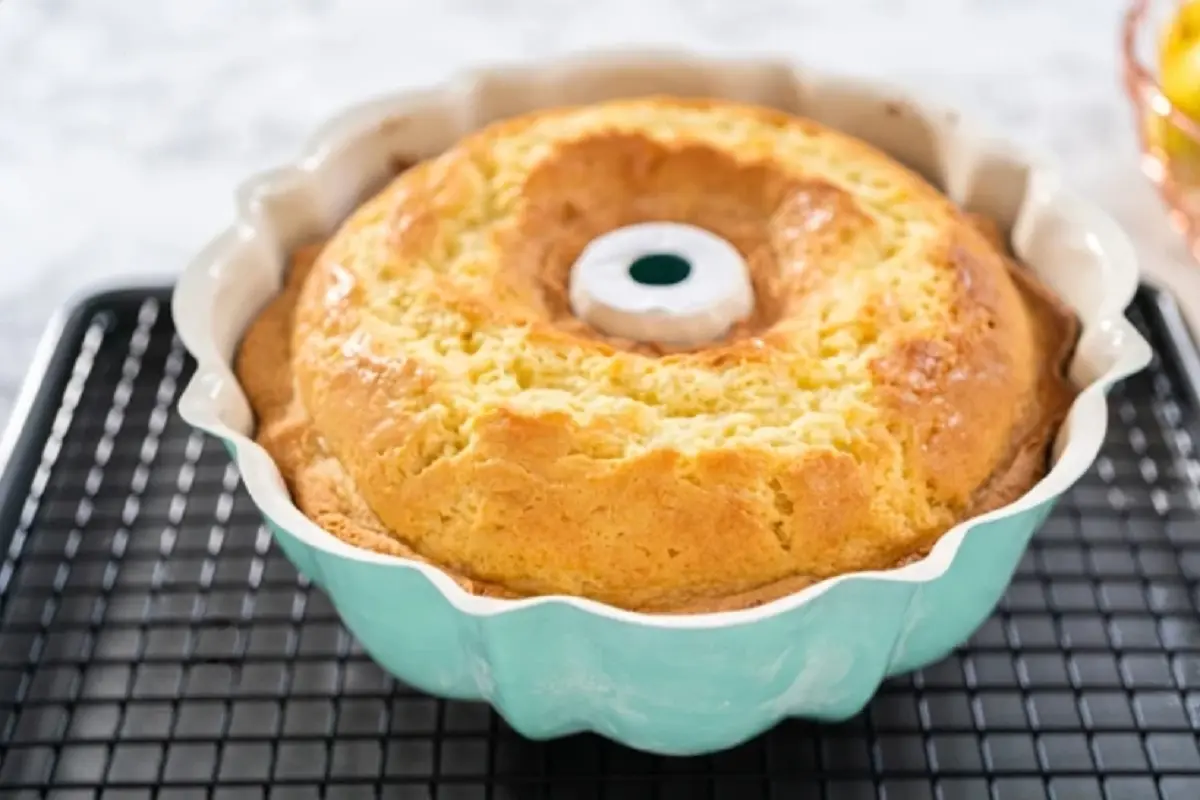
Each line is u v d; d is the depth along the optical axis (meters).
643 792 0.61
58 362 0.72
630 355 0.61
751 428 0.60
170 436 0.72
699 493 0.59
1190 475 0.70
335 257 0.66
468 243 0.65
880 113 0.72
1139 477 0.70
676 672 0.57
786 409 0.61
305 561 0.61
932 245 0.65
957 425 0.61
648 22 0.95
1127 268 0.65
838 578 0.56
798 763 0.62
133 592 0.67
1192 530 0.68
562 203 0.67
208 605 0.67
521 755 0.62
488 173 0.68
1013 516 0.58
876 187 0.68
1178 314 0.74
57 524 0.69
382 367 0.62
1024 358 0.64
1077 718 0.63
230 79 0.91
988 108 0.87
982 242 0.67
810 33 0.94
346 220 0.70
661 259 0.64
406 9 0.96
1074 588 0.67
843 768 0.62
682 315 0.62
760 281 0.65
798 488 0.59
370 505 0.61
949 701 0.64
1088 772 0.61
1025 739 0.63
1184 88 0.76
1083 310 0.66
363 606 0.59
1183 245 0.79
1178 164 0.77
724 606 0.59
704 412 0.60
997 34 0.93
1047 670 0.64
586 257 0.64
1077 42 0.92
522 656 0.57
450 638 0.59
